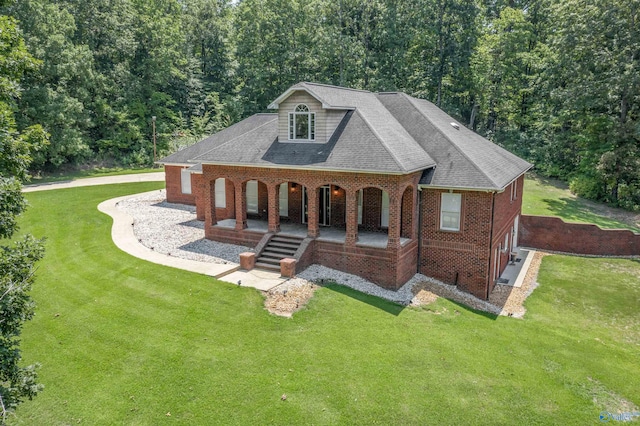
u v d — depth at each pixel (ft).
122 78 174.91
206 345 43.75
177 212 95.86
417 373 41.68
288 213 79.36
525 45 158.20
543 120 148.05
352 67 174.29
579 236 89.81
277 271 62.44
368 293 58.59
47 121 131.85
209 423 34.63
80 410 35.55
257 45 189.78
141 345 43.50
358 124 68.18
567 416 37.73
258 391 38.01
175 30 194.39
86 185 125.08
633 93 109.70
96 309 49.98
